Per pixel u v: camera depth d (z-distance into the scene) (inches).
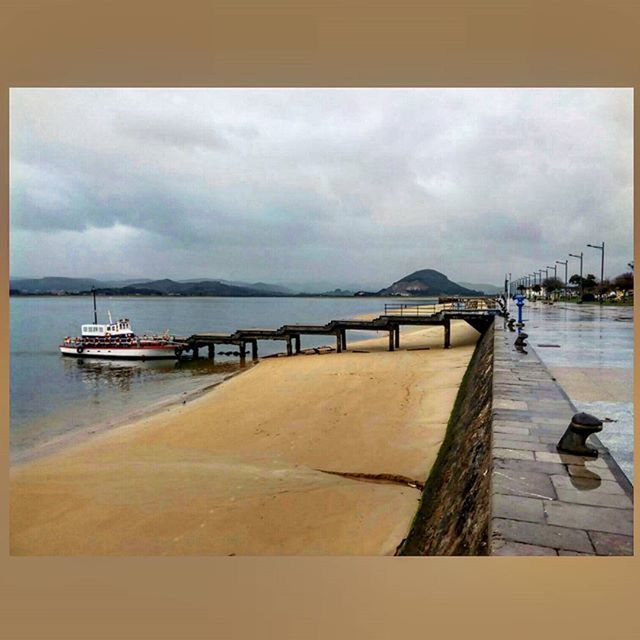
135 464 322.0
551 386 243.1
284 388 562.3
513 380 258.2
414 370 620.7
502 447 154.3
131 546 212.7
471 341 974.4
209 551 205.3
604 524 107.5
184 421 442.3
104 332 1176.2
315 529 216.5
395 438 338.3
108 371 957.2
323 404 457.1
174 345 1083.3
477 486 148.6
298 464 305.4
